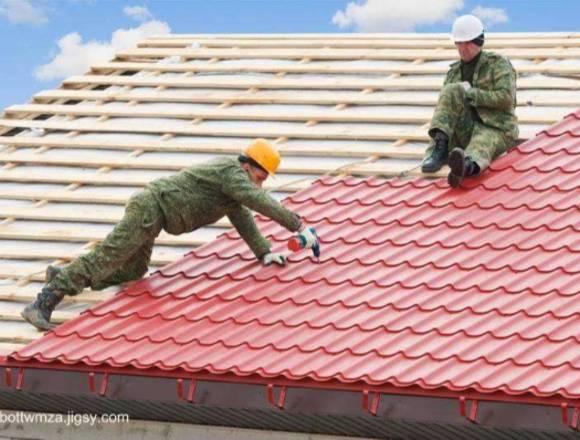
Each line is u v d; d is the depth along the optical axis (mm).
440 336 10953
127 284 12750
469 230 12422
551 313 10898
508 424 10055
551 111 14523
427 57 16484
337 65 16656
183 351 11438
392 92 15758
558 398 9859
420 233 12570
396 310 11453
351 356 10922
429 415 10344
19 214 14477
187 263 12914
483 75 13430
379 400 10500
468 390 10156
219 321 11812
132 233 12367
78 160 15305
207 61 17453
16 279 13438
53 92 17078
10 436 12172
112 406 11688
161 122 15969
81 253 13703
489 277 11633
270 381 10852
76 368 11562
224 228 13688
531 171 13109
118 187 14844
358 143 14703
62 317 12578
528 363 10320
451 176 13039
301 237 12227
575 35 16609
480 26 13359
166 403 11375
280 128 15250
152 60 17828
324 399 10695
